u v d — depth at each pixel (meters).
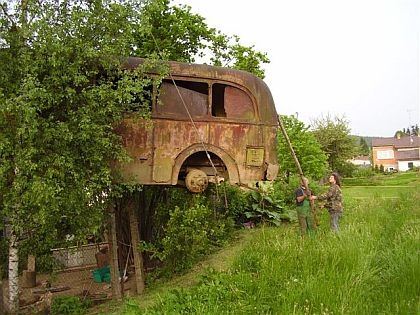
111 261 9.11
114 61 7.34
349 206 14.38
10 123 6.80
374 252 7.35
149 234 11.12
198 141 8.77
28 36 6.77
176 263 9.66
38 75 6.88
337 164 39.91
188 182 8.90
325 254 7.15
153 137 8.41
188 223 9.39
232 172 9.02
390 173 49.72
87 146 7.19
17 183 6.73
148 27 7.54
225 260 9.84
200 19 14.43
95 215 7.66
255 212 14.03
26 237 8.16
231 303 6.34
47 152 6.93
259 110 9.32
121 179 8.03
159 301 7.12
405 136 74.12
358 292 5.96
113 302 8.85
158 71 8.06
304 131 21.30
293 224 13.85
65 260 11.76
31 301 9.48
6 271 9.18
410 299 5.54
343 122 39.91
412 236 7.53
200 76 8.92
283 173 20.23
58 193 6.96
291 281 6.49
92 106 7.06
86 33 7.15
